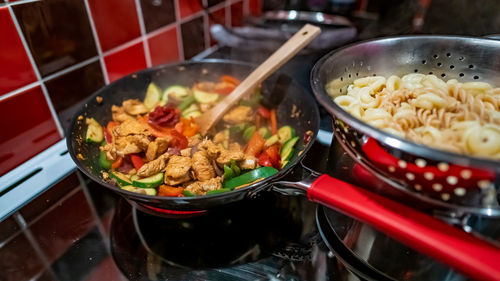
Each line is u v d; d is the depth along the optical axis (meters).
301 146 0.56
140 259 0.46
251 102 0.69
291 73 0.79
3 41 0.50
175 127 0.60
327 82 0.42
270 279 0.43
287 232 0.49
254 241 0.48
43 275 0.43
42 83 0.57
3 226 0.49
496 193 0.29
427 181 0.31
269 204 0.54
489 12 0.83
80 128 0.54
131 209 0.54
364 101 0.44
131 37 0.72
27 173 0.57
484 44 0.44
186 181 0.50
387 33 0.98
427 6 0.96
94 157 0.55
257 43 0.84
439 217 0.33
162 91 0.71
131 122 0.57
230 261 0.45
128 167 0.55
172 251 0.47
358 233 0.40
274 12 0.99
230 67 0.70
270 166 0.52
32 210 0.51
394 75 0.50
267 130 0.64
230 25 1.04
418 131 0.38
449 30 0.93
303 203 0.55
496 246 0.29
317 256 0.46
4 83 0.51
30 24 0.52
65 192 0.55
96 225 0.50
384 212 0.33
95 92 0.62
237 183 0.50
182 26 0.85
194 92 0.70
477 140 0.32
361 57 0.46
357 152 0.36
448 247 0.29
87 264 0.45
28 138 0.58
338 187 0.37
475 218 0.31
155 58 0.80
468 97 0.41
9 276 0.43
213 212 0.52
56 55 0.58
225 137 0.61
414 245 0.31
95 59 0.65
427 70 0.49
